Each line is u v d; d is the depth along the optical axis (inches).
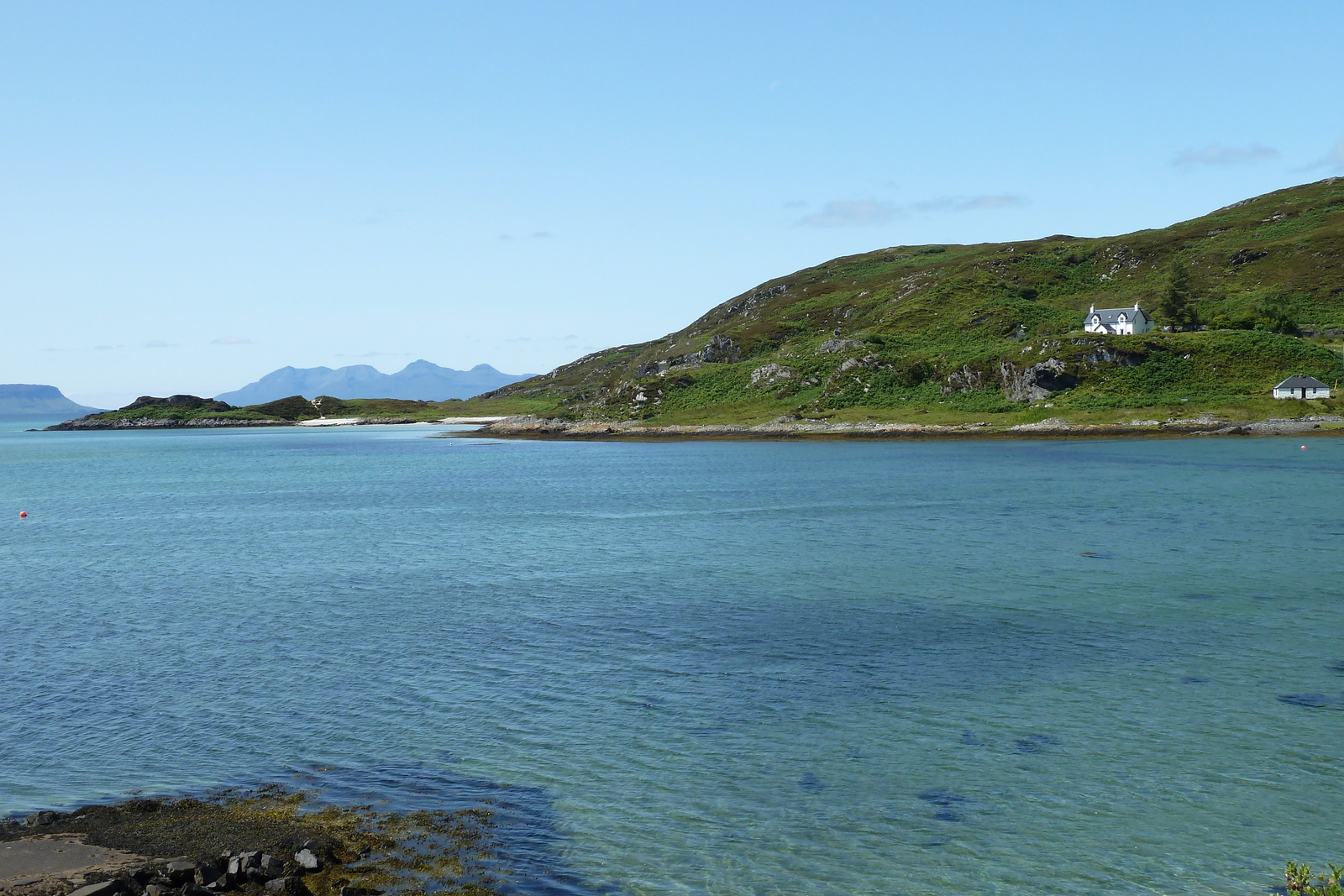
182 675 1103.0
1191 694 983.6
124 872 597.0
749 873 645.3
